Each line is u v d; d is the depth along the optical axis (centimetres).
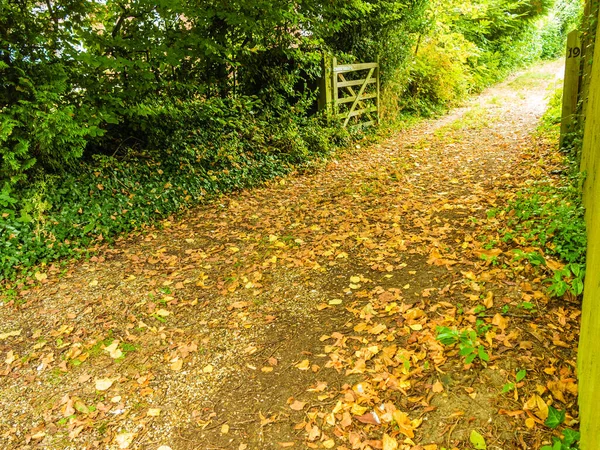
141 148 664
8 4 493
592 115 364
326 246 472
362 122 1046
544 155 668
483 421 237
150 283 429
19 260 452
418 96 1316
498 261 381
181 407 279
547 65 2181
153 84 625
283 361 310
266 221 564
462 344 272
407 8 1125
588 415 186
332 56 921
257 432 255
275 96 848
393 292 371
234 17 651
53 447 257
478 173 658
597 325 181
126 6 598
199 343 339
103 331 361
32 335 361
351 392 269
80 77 555
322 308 364
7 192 486
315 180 733
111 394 294
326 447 240
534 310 311
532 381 254
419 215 526
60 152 542
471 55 1513
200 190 648
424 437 235
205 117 717
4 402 293
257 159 761
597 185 237
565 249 356
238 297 397
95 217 525
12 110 478
